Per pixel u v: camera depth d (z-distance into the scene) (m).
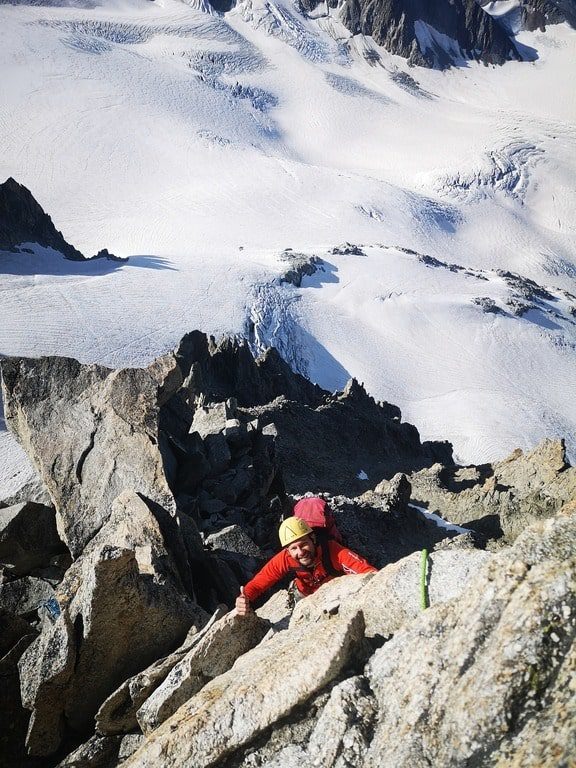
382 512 24.41
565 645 3.46
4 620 8.76
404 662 4.32
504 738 3.35
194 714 5.07
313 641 5.07
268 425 43.56
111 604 7.11
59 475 11.41
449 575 5.31
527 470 33.56
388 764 3.78
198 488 15.20
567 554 3.91
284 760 4.38
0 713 7.52
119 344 151.38
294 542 6.64
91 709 7.33
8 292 165.38
